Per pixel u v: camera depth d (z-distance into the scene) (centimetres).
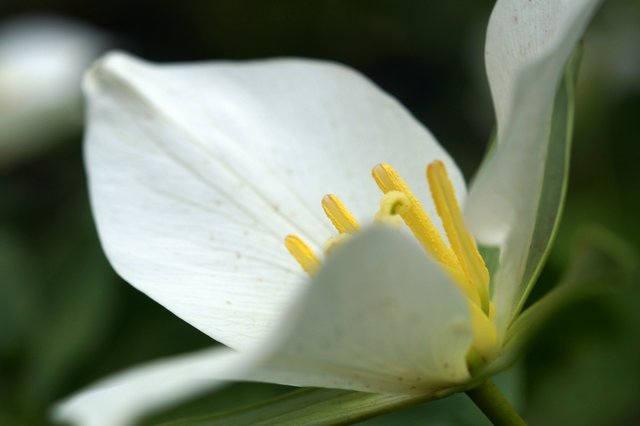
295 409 27
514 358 26
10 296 38
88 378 37
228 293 28
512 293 27
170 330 37
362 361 26
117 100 30
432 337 26
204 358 24
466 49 49
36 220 46
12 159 50
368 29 50
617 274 25
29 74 52
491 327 27
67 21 56
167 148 30
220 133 30
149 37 55
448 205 27
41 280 38
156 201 29
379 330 25
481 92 48
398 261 24
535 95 25
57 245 42
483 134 48
